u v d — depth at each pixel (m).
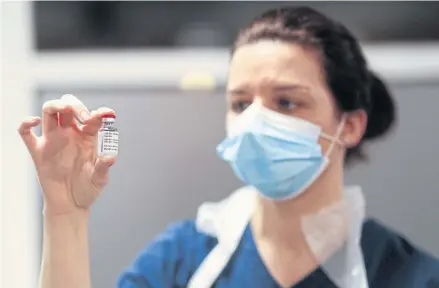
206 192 1.76
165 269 1.36
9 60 1.87
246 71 1.28
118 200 1.77
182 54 1.86
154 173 1.77
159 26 1.91
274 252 1.33
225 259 1.34
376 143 1.73
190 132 1.77
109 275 1.77
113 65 1.85
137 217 1.77
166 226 1.76
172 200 1.77
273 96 1.27
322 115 1.28
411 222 1.72
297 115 1.27
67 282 1.08
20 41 1.89
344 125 1.33
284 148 1.26
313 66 1.27
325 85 1.29
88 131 1.09
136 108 1.79
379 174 1.73
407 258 1.30
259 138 1.25
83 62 1.86
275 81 1.25
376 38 1.87
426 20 1.86
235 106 1.33
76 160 1.10
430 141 1.73
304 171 1.27
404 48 1.84
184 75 1.81
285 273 1.31
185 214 1.76
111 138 1.07
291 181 1.28
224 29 1.90
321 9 1.89
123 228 1.77
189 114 1.78
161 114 1.78
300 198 1.32
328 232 1.31
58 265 1.09
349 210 1.33
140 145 1.78
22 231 1.86
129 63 1.84
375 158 1.73
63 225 1.10
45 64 1.87
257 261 1.33
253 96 1.29
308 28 1.28
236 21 1.91
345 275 1.28
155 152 1.77
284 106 1.28
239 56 1.30
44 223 1.10
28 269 1.85
